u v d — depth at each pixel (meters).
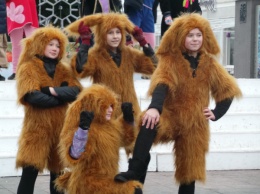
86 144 6.42
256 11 15.75
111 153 6.57
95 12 10.84
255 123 10.98
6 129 9.92
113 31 7.79
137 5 11.11
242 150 10.67
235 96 7.18
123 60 7.89
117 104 6.89
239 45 16.34
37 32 7.47
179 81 6.98
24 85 7.21
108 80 7.73
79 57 7.57
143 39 8.01
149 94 7.00
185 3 12.40
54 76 7.50
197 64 7.07
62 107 7.45
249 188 9.16
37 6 13.32
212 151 10.55
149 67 7.99
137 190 6.50
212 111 7.09
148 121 6.71
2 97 10.03
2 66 11.74
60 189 7.00
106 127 6.64
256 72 15.78
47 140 7.37
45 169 7.69
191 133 7.02
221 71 7.14
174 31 7.03
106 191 6.45
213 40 7.20
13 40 11.23
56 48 7.50
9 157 9.73
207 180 9.73
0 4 11.40
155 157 10.38
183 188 7.25
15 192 8.62
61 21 13.40
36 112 7.35
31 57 7.46
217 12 23.42
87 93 6.59
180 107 6.98
